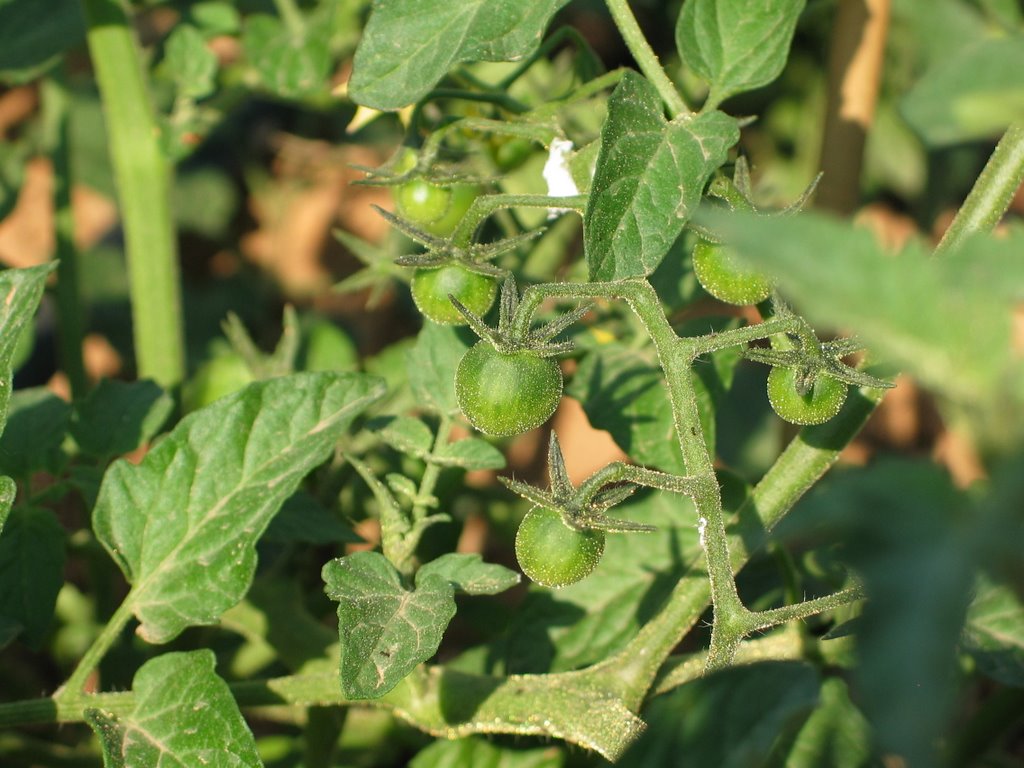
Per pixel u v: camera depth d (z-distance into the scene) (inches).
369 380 16.6
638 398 17.8
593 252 15.0
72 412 18.5
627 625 18.1
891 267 10.8
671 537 18.3
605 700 16.5
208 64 20.9
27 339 22.0
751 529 16.5
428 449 17.1
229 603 16.2
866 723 17.8
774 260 10.7
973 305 10.9
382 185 16.8
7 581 17.3
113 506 16.4
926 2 20.7
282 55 21.2
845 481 12.1
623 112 15.2
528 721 16.8
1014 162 15.6
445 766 17.9
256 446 16.4
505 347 15.1
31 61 21.0
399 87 15.6
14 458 17.9
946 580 11.6
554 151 16.8
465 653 19.3
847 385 15.4
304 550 19.6
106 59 20.7
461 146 18.8
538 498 14.9
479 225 15.9
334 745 19.2
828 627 18.0
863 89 21.0
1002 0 19.7
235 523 16.3
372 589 15.6
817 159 21.5
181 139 21.0
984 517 11.5
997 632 17.2
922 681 11.4
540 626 18.2
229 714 15.6
